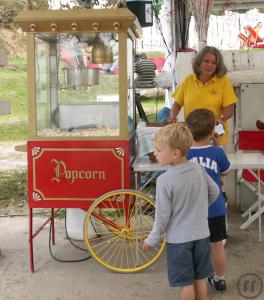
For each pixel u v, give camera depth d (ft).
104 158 9.59
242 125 13.24
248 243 11.22
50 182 9.71
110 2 9.95
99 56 9.70
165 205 7.07
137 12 14.37
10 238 11.88
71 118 10.13
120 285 9.21
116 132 9.71
